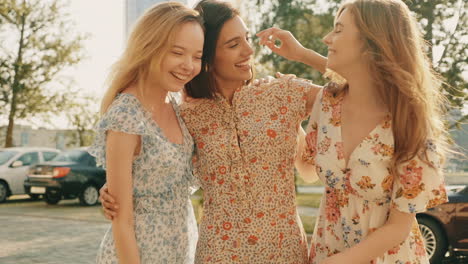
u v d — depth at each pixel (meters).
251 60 2.22
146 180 1.99
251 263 2.03
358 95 1.88
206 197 2.14
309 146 2.04
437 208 6.50
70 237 8.29
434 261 6.46
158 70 1.95
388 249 1.76
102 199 1.90
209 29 2.11
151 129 1.96
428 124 1.75
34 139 31.81
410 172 1.73
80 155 13.29
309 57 2.31
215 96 2.15
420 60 1.79
